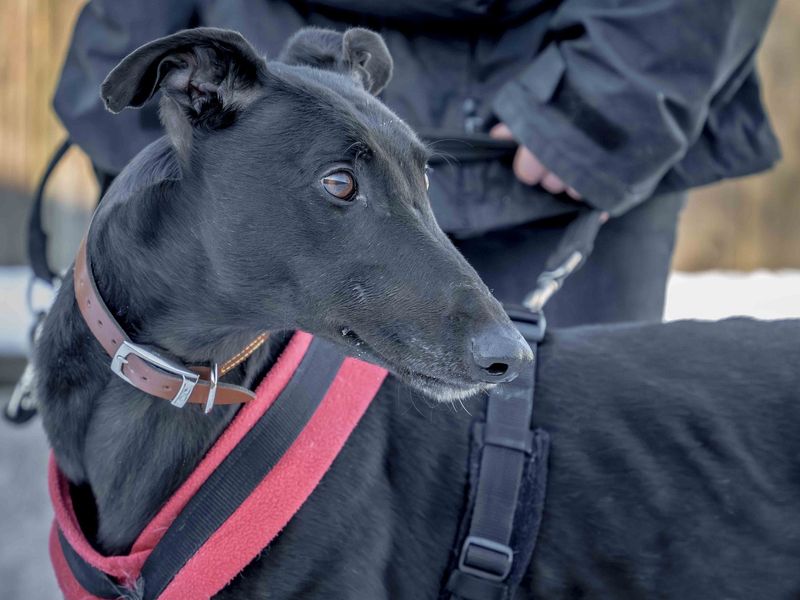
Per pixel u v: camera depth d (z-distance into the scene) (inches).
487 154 50.8
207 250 40.4
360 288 40.3
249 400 40.4
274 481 40.1
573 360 44.0
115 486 41.2
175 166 40.6
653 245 54.1
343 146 40.1
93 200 99.4
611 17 48.9
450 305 39.8
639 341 44.6
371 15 51.4
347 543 40.8
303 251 40.2
